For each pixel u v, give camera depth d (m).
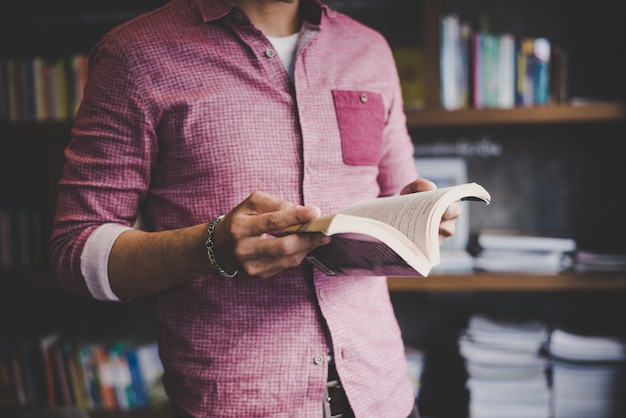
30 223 2.37
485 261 2.13
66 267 1.00
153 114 0.99
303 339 1.00
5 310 2.61
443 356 2.47
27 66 2.30
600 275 2.07
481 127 2.40
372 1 2.39
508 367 2.13
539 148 2.38
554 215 2.39
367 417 1.05
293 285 1.00
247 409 0.98
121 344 2.37
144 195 1.05
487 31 2.36
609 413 2.10
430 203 0.89
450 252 2.27
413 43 2.38
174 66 1.00
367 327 1.07
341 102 1.08
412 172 1.28
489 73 2.12
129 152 1.00
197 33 1.03
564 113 2.07
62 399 2.36
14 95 2.31
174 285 0.98
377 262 0.86
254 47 1.02
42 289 2.59
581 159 2.37
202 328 1.00
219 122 0.99
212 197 0.99
